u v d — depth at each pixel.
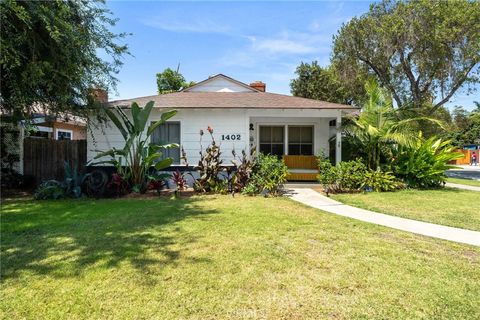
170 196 8.93
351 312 2.66
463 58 18.20
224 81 14.62
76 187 8.77
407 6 18.75
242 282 3.21
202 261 3.77
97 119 10.32
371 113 10.34
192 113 11.02
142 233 4.98
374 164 10.70
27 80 7.28
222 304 2.79
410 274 3.43
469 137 35.16
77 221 5.82
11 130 10.98
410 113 11.07
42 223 5.68
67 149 11.60
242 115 11.01
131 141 9.29
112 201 8.08
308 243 4.51
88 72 8.56
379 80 21.47
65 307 2.73
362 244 4.48
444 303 2.81
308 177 12.17
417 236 4.94
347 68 21.52
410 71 20.27
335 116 10.91
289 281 3.25
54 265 3.64
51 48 7.48
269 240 4.64
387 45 19.45
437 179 10.64
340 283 3.21
